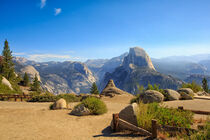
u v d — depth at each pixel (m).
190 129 5.23
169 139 4.86
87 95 22.14
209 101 14.14
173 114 6.96
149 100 14.18
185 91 17.97
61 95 20.55
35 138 5.43
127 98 21.69
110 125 7.04
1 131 6.15
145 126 5.79
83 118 8.92
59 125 7.33
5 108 12.20
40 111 10.80
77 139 5.44
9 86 30.59
